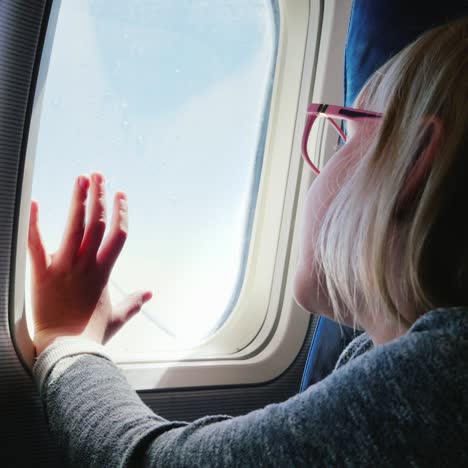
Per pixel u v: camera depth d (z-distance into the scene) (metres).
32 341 1.04
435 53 0.58
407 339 0.50
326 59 1.42
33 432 1.07
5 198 0.96
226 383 1.36
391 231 0.56
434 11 1.15
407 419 0.47
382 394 0.48
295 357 1.47
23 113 0.96
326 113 0.88
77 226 0.98
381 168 0.58
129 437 0.62
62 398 0.74
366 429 0.48
